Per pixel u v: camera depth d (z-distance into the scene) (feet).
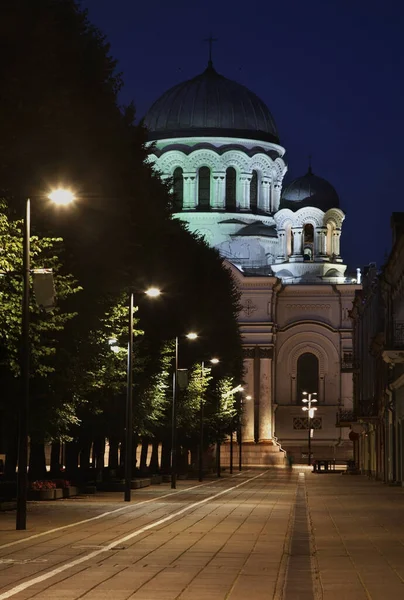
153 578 63.46
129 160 142.82
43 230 118.52
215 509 132.67
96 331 138.00
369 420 278.87
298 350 495.41
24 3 110.93
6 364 113.39
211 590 59.11
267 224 512.22
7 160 109.81
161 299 195.00
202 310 249.75
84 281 132.05
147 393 190.80
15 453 163.84
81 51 130.72
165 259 195.62
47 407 131.23
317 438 488.85
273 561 73.61
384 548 83.56
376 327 271.69
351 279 511.81
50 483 151.53
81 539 87.30
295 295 496.64
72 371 131.44
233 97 511.40
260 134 510.99
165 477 244.42
